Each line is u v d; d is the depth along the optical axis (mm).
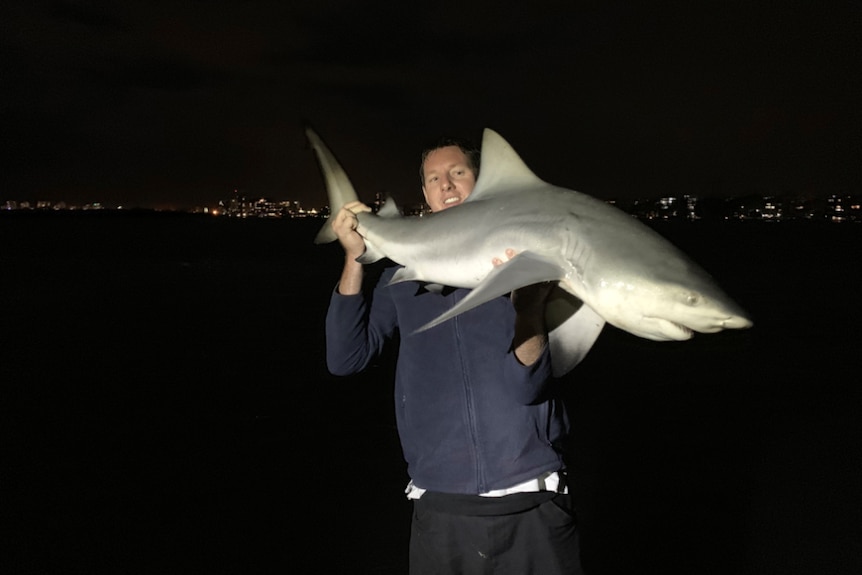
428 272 3277
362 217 3791
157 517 5617
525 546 2832
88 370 11383
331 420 8281
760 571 4809
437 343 3047
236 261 45250
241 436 7723
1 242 69250
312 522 5504
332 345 3307
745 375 11211
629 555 5105
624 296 2613
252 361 12086
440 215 3396
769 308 20641
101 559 4941
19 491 6164
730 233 102000
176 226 157375
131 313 19391
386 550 5023
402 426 3107
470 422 2877
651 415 8844
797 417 8703
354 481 6328
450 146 3771
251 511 5730
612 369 11703
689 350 13562
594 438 7891
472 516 2832
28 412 8758
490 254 3057
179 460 6930
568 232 2824
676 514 5812
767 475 6668
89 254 51000
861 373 11375
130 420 8383
